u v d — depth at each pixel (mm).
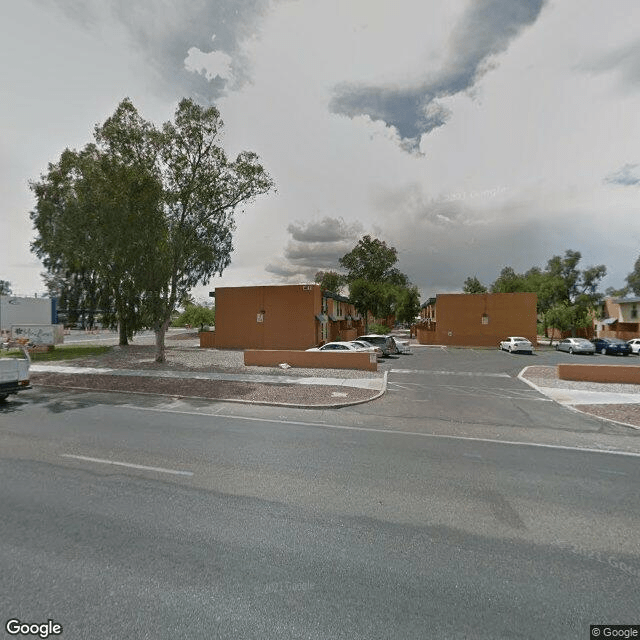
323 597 2814
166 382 13148
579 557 3377
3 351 23188
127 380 13516
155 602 2734
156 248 16656
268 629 2492
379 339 24172
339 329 34062
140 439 6922
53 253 27031
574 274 41188
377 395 11219
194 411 9375
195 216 17828
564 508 4352
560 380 14281
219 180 18156
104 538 3588
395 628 2514
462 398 11125
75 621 2547
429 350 30953
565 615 2656
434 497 4621
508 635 2463
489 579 3053
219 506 4301
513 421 8586
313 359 17000
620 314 38750
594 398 10969
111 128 15789
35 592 2826
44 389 12297
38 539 3547
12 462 5633
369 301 40281
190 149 17547
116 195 15148
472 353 27922
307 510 4242
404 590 2902
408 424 8297
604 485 5027
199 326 59750
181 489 4750
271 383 13062
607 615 2658
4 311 35781
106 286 28203
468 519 4078
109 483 4902
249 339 28094
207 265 18250
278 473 5355
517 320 33875
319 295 28312
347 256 49688
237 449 6414
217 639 2404
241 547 3479
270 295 27844
